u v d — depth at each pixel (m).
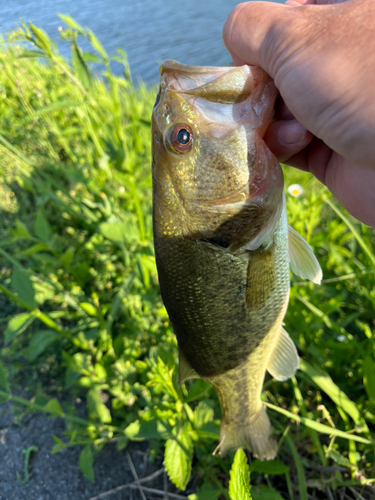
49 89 0.78
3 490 0.32
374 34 0.16
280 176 0.21
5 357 0.41
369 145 0.17
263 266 0.22
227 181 0.20
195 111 0.20
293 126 0.20
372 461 0.29
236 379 0.25
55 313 0.39
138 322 0.38
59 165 0.58
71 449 0.34
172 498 0.30
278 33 0.17
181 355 0.25
